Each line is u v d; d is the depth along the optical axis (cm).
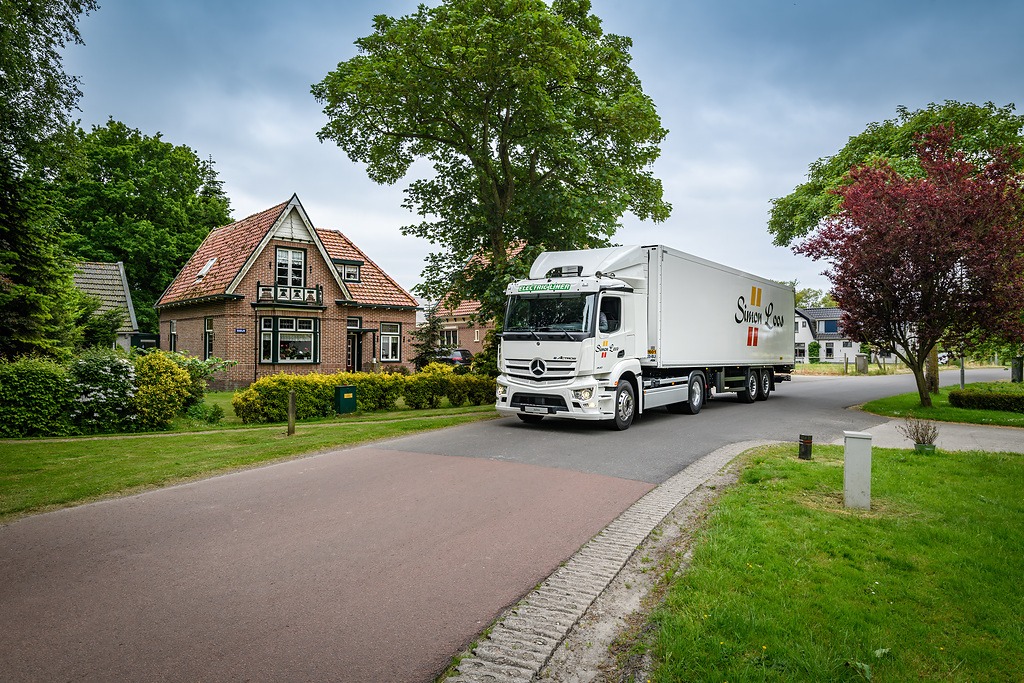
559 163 1727
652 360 1324
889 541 516
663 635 368
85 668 348
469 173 1802
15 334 1612
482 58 1425
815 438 1139
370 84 1575
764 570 457
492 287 1603
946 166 1521
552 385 1181
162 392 1306
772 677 320
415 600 441
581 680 343
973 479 742
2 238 1588
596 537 576
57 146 1401
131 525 617
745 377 1864
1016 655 339
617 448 1016
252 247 2558
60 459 941
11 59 1187
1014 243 1416
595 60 1681
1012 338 1481
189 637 385
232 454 977
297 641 381
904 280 1503
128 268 3506
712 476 808
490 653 368
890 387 2658
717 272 1608
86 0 1284
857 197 1565
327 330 2777
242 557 527
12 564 512
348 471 849
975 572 449
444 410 1638
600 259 1271
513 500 699
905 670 326
